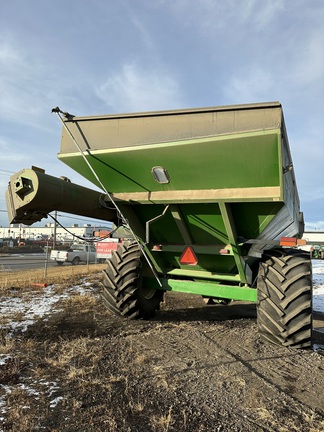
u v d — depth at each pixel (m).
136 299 4.71
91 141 3.53
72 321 4.80
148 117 3.32
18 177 3.23
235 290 4.24
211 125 3.05
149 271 4.94
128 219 4.05
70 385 2.71
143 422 2.18
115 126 3.45
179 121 3.19
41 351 3.50
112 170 3.61
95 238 4.48
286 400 2.55
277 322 3.76
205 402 2.48
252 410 2.38
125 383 2.76
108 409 2.33
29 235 72.62
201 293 4.46
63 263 22.56
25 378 2.83
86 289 7.98
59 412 2.28
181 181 3.46
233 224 3.61
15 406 2.34
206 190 3.44
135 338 4.04
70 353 3.41
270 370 3.15
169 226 4.16
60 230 67.38
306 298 3.73
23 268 17.66
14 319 4.85
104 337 4.04
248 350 3.70
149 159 3.35
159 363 3.24
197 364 3.24
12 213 3.35
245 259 4.11
